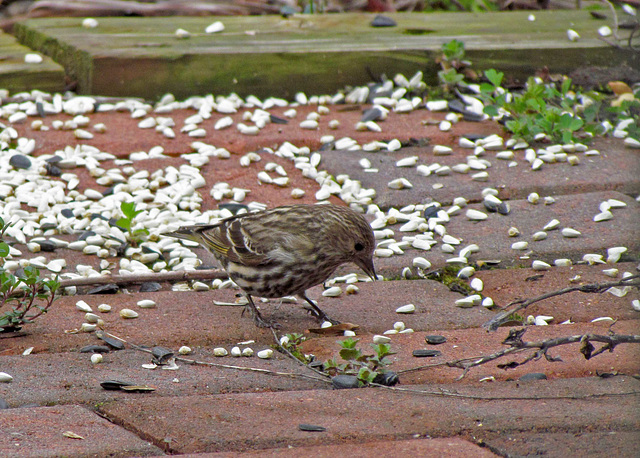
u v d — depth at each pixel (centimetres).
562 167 1257
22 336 791
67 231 1051
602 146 1340
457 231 1074
